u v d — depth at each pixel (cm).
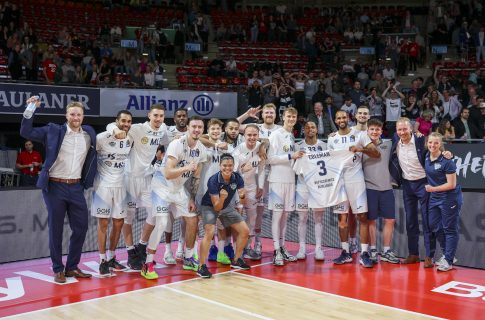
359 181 655
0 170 1041
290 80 1498
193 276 611
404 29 1922
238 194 629
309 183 673
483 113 1046
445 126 975
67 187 577
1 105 1196
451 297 523
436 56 1850
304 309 488
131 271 634
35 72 1352
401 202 715
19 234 686
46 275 614
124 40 1678
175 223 832
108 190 599
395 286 564
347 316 467
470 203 653
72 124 567
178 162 611
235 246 669
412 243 667
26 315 473
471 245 651
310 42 1805
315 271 634
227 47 1898
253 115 714
